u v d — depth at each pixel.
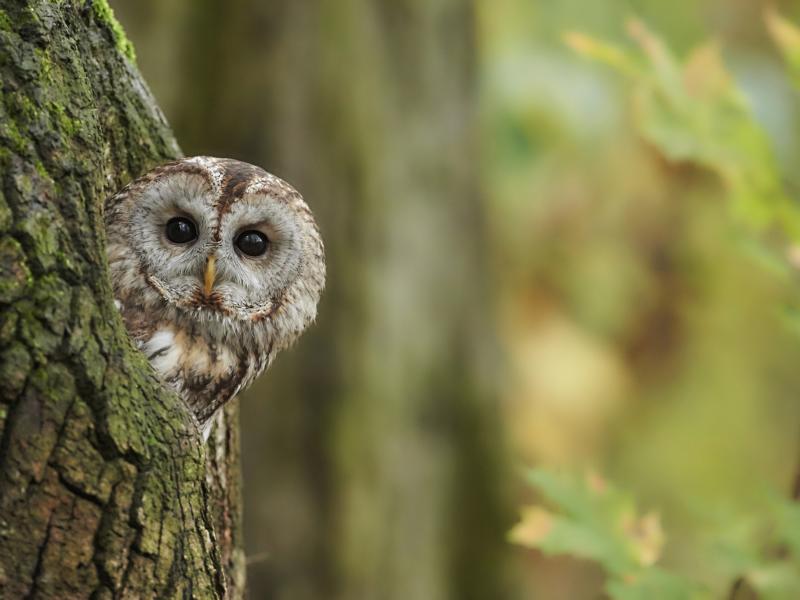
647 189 16.45
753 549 6.18
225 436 6.67
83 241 4.57
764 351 18.02
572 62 16.09
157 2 12.54
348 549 13.39
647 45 6.48
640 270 17.19
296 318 6.78
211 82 12.79
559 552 6.02
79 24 5.30
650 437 17.28
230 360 6.48
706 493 17.02
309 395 13.33
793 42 6.53
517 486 14.87
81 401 4.44
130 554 4.48
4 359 4.30
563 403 16.45
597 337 17.22
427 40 14.05
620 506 6.19
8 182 4.44
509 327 16.84
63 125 4.66
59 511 4.35
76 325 4.46
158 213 6.31
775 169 6.36
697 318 17.48
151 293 6.23
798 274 6.41
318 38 13.02
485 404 14.59
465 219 14.54
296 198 6.81
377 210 13.53
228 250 6.42
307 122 13.05
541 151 16.31
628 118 15.92
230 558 6.68
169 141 6.56
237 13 12.80
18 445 4.29
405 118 13.87
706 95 6.41
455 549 14.35
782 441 17.91
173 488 4.65
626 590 5.92
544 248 16.94
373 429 13.57
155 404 4.68
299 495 13.26
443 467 14.19
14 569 4.27
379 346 13.65
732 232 6.47
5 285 4.33
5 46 4.60
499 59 16.00
